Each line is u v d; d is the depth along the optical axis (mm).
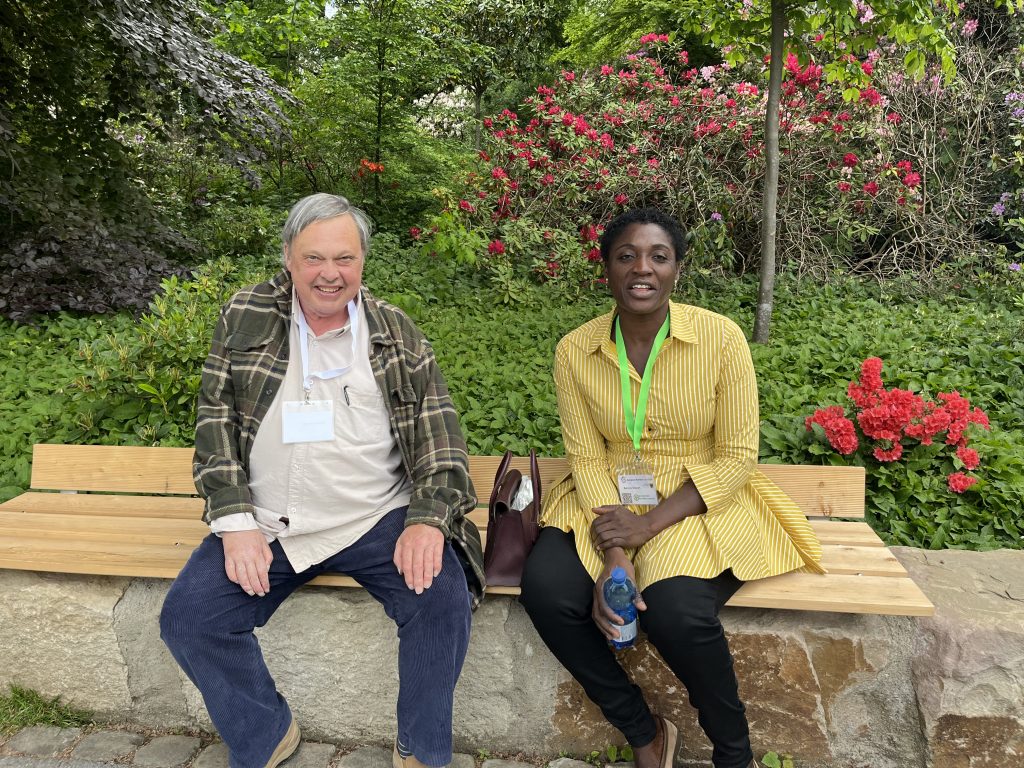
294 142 7793
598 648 2020
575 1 13461
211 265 6445
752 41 5941
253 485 2066
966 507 3061
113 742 2303
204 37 7484
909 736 2129
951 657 2049
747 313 6219
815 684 2135
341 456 2023
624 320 2188
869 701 2137
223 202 9180
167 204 8562
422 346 2145
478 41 13969
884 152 7344
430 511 2012
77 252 5988
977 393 4145
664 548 2021
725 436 2164
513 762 2254
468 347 4945
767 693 2158
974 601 2164
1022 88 7438
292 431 1993
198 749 2275
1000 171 7516
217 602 1942
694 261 6852
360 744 2316
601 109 7910
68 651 2350
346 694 2279
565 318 5871
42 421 3779
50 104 6629
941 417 3184
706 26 5902
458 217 7129
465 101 14312
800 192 7430
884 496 3170
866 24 5133
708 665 1898
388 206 10391
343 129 10062
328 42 10633
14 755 2236
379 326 2070
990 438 3455
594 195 7754
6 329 5422
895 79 7500
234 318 2055
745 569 2051
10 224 6297
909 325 5477
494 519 2232
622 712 2041
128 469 2766
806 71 6938
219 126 6633
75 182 6406
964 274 7035
